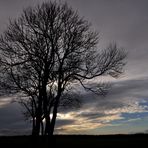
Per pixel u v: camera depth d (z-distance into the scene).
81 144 24.94
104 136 32.75
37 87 20.55
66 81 20.88
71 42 20.58
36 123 20.17
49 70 20.17
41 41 20.44
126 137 30.39
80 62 21.06
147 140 25.23
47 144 19.84
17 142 23.84
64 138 31.83
